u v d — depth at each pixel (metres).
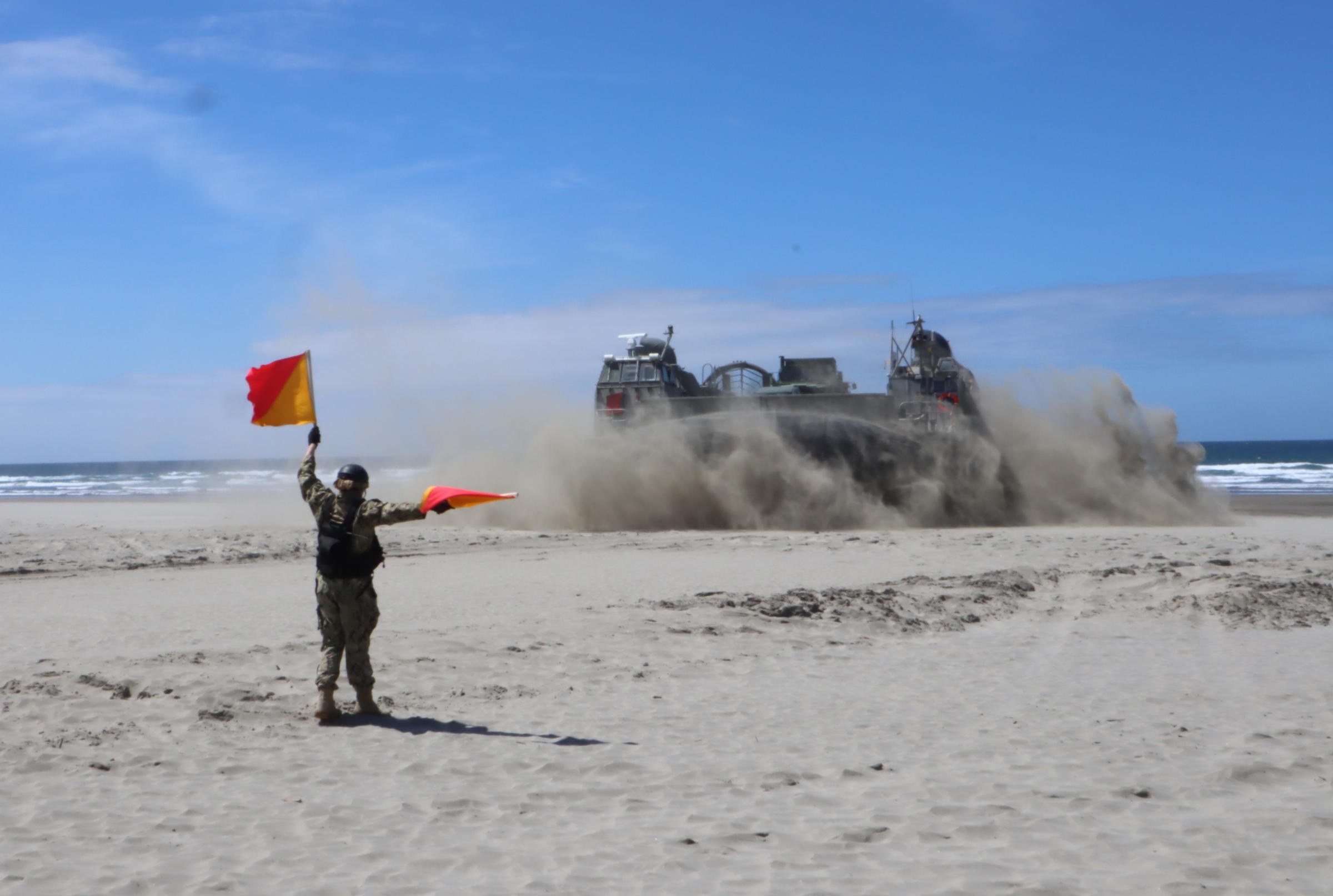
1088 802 5.42
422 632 10.62
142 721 7.07
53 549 20.20
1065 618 12.55
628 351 28.75
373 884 4.29
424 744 6.65
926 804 5.40
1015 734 6.96
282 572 17.31
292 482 72.25
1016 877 4.38
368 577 7.35
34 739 6.54
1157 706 7.85
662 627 10.98
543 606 12.86
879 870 4.47
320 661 7.32
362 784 5.77
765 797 5.55
